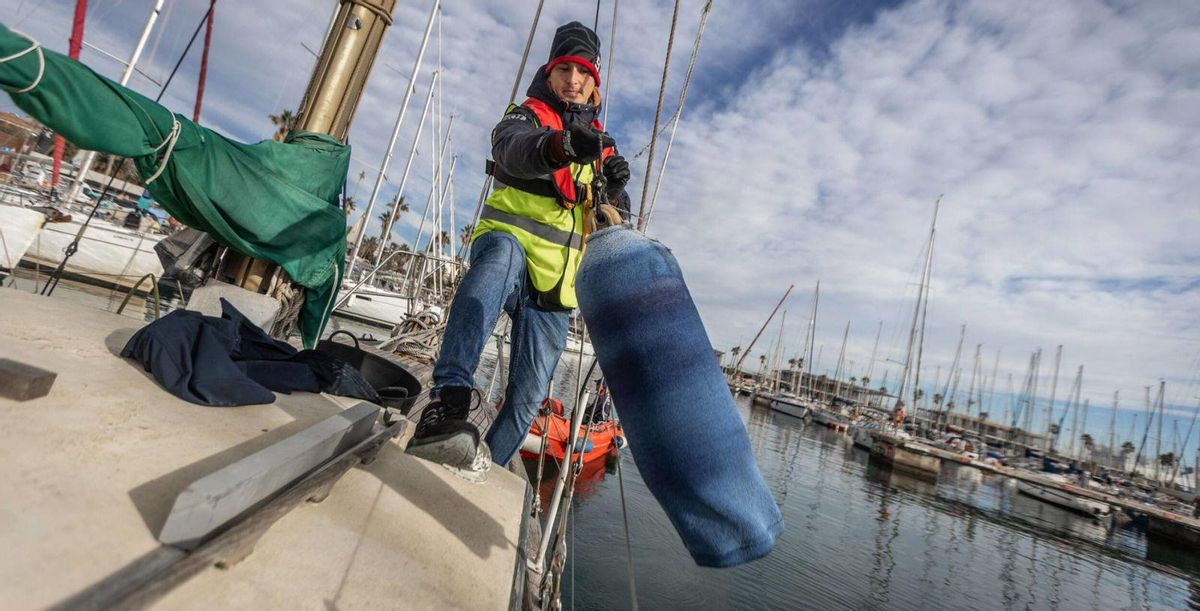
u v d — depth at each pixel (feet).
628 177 6.19
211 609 2.64
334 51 12.14
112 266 31.78
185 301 11.47
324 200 11.32
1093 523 97.71
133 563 2.36
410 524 4.67
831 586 33.91
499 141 6.00
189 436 4.00
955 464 149.28
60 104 6.32
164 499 3.05
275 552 3.40
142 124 7.43
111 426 3.66
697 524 3.85
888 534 51.37
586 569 28.22
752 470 4.01
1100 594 48.08
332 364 7.54
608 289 4.28
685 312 4.21
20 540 2.26
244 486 2.91
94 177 24.76
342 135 12.20
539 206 6.78
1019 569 50.21
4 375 3.45
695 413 3.90
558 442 36.99
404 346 21.94
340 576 3.46
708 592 28.22
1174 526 92.32
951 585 39.96
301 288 11.93
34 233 23.26
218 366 5.36
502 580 4.50
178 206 9.11
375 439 5.21
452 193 63.72
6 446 2.92
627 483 44.42
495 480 7.05
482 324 6.13
